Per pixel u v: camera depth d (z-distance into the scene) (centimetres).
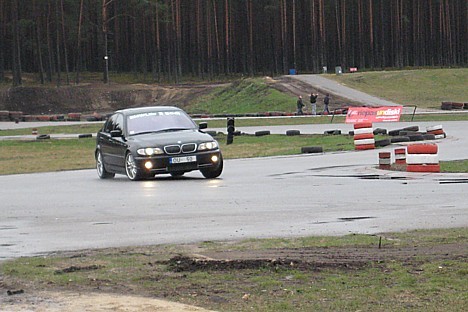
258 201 4528
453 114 17262
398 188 4991
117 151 6322
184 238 3281
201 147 6019
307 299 2123
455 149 8125
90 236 3428
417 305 2039
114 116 6662
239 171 6731
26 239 3400
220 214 4022
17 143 14175
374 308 2020
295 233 3341
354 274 2416
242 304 2083
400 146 9062
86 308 2067
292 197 4675
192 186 5531
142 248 3036
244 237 3259
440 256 2670
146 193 5184
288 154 8994
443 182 5288
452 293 2152
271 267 2530
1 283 2414
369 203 4309
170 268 2566
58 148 12988
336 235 3259
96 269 2600
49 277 2484
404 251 2802
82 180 6562
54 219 4056
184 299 2147
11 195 5412
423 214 3828
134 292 2245
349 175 5975
